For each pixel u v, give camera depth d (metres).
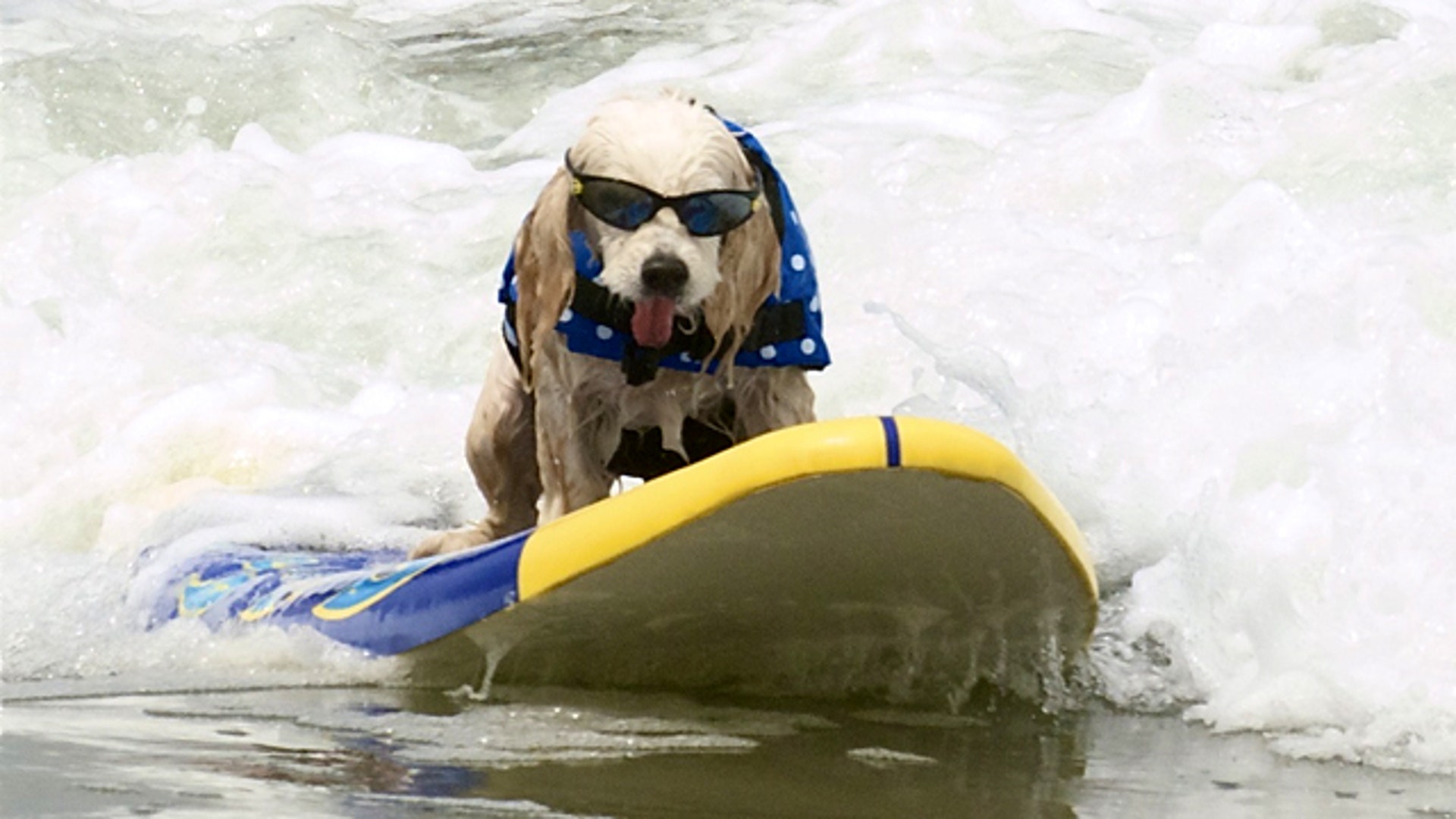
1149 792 5.39
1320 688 6.39
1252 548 7.21
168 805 4.78
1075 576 6.04
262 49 16.64
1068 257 10.66
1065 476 8.32
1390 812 5.24
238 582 7.85
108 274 12.90
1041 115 13.71
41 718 6.00
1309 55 14.14
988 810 5.09
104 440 10.88
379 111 16.20
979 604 6.16
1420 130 11.60
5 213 13.67
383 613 6.68
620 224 6.60
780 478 5.43
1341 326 8.96
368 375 11.81
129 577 8.41
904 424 5.44
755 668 6.55
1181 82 12.65
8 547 9.66
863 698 6.55
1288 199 10.38
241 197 13.41
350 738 5.72
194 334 12.02
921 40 15.62
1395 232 10.16
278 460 10.53
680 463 7.69
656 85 15.94
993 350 9.52
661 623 6.27
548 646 6.45
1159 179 11.64
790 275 7.05
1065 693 6.69
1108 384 9.05
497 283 12.35
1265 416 8.34
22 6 19.41
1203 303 9.72
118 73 16.12
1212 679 6.79
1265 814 5.18
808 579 5.95
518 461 8.24
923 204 11.80
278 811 4.75
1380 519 7.25
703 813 4.91
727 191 6.59
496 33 18.70
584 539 5.95
